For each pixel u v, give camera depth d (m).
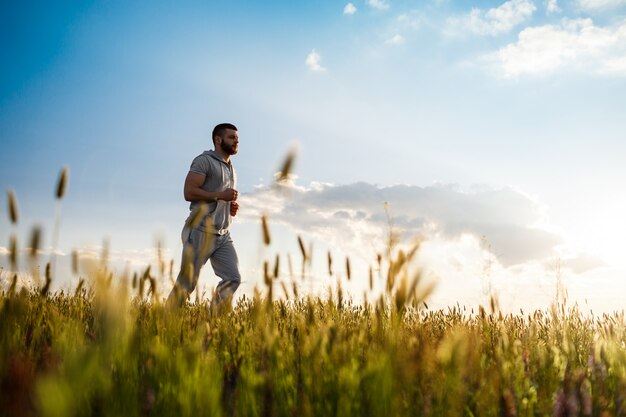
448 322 3.40
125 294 1.47
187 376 1.42
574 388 1.78
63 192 1.68
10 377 1.20
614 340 2.29
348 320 2.65
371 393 1.43
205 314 2.84
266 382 1.49
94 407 1.28
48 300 2.60
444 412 1.46
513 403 1.57
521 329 3.18
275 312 2.64
